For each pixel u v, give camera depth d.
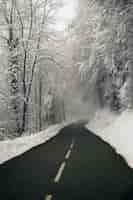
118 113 31.41
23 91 25.38
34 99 41.44
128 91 25.84
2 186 7.02
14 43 24.38
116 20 23.69
